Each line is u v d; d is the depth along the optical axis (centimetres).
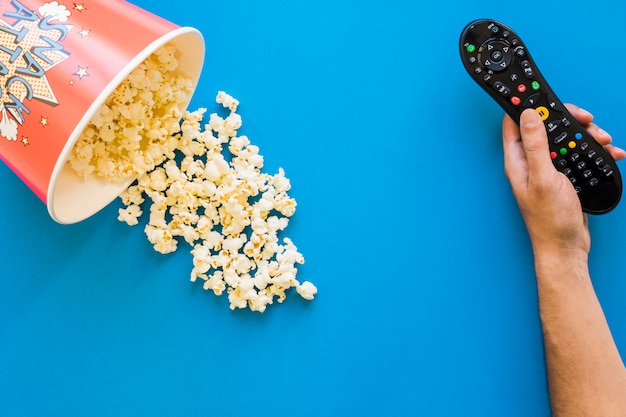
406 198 73
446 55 72
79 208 65
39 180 61
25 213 72
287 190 72
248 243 70
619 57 73
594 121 73
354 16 72
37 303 73
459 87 73
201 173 71
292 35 72
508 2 72
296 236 72
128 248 72
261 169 72
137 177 69
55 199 64
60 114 58
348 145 73
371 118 72
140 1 72
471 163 73
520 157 70
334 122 73
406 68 73
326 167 73
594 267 72
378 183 73
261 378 72
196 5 72
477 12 72
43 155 60
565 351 68
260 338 72
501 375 72
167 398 72
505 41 67
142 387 72
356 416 72
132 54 59
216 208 72
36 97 59
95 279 72
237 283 71
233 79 73
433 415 72
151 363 72
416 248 73
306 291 71
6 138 61
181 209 71
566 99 73
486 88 68
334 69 73
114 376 72
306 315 72
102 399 72
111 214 72
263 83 73
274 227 71
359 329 72
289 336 72
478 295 72
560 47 72
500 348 72
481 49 67
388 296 72
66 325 73
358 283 72
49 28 59
